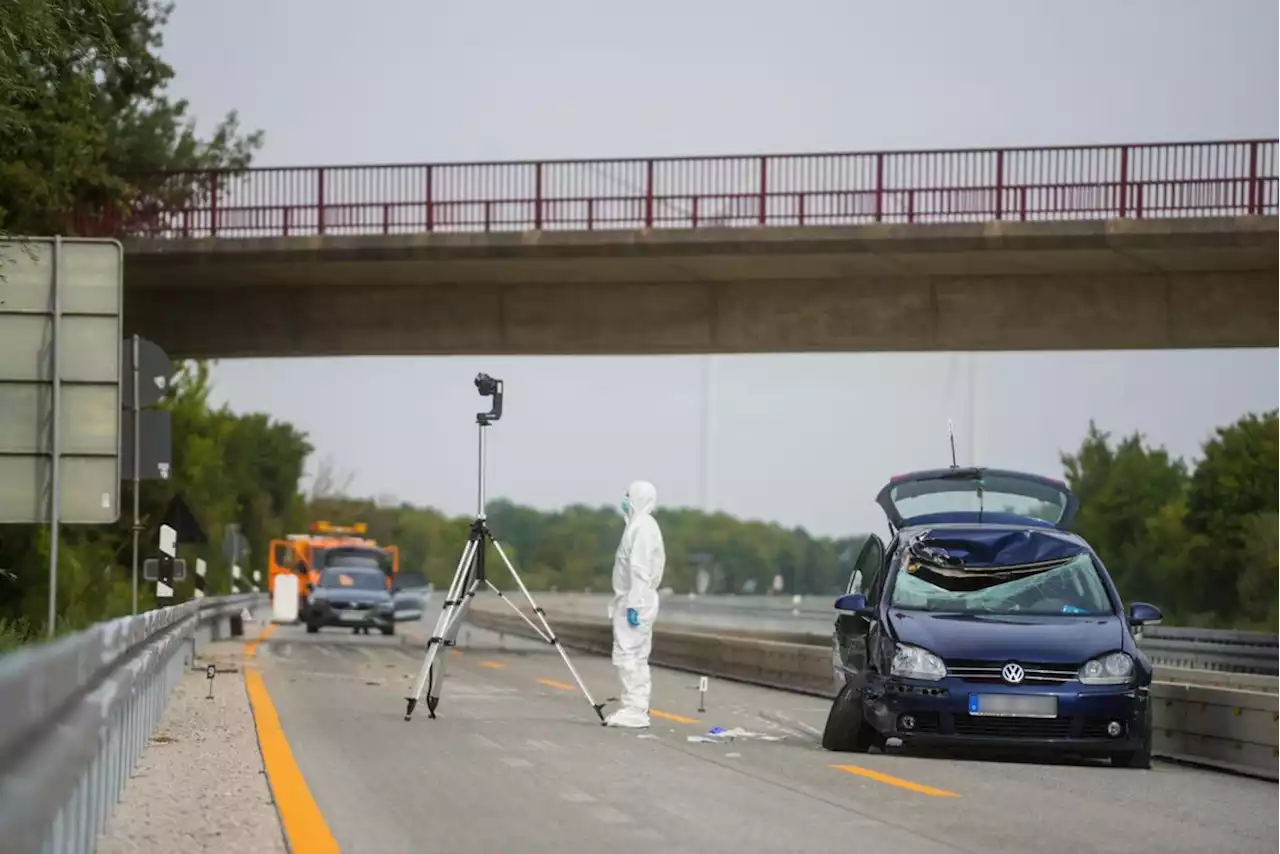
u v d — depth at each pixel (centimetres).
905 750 4569
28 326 5353
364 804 3175
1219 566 19238
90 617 9419
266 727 4791
